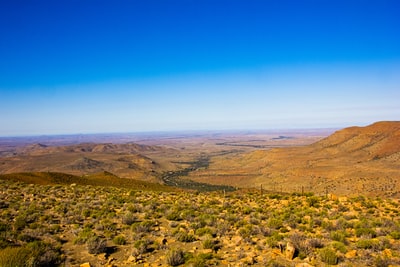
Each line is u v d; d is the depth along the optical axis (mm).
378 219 20438
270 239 14891
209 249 14250
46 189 41250
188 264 11984
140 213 25047
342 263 11664
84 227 19031
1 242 13570
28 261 11023
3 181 48062
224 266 11961
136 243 14922
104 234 17266
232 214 23391
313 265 11703
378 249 13711
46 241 15359
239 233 17375
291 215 22281
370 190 97875
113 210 25922
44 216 21594
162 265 12250
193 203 31109
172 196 39281
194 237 16359
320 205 28578
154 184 73688
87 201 31016
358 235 16484
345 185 113250
